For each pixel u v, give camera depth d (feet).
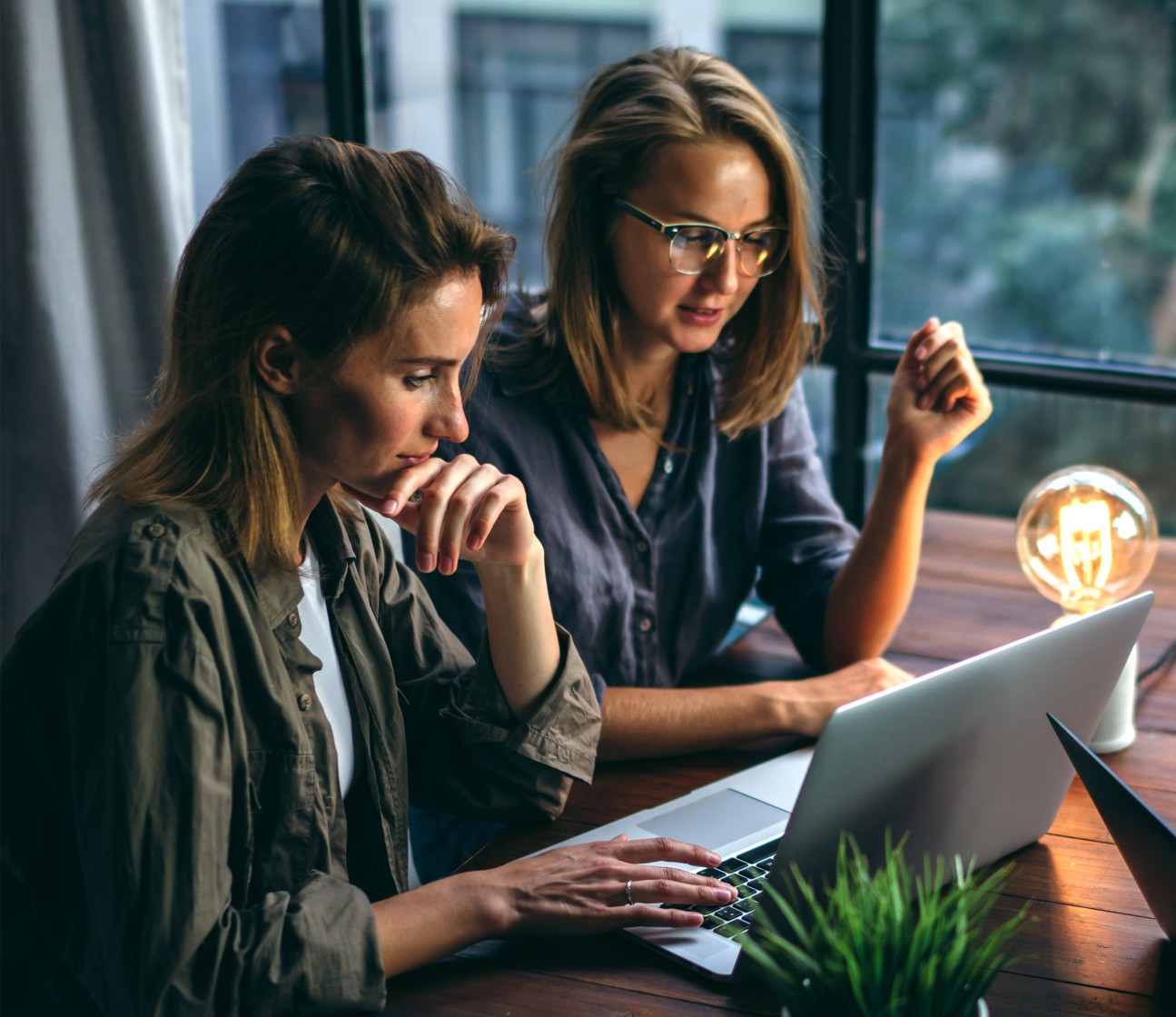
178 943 2.97
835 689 4.77
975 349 7.43
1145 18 23.38
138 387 6.97
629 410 5.04
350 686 3.88
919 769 3.31
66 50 6.52
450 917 3.37
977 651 5.41
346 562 3.85
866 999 2.61
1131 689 4.55
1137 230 24.23
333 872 3.68
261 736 3.41
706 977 3.34
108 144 6.69
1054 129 25.31
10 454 6.88
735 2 53.67
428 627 4.33
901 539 5.16
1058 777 3.84
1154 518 4.94
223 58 32.37
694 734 4.60
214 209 3.20
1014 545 6.63
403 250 3.07
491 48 54.19
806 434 5.71
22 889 3.28
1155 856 3.11
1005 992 3.28
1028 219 25.85
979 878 3.80
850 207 7.07
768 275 5.03
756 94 4.75
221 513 3.28
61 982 3.30
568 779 4.19
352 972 3.14
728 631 5.63
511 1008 3.23
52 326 6.67
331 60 7.59
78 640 3.02
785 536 5.63
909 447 5.15
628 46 54.39
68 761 3.08
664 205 4.65
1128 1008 3.22
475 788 4.16
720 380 5.35
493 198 54.95
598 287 4.91
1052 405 7.19
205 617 3.14
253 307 3.11
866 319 7.31
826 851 3.20
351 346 3.12
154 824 2.97
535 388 5.04
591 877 3.54
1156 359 7.04
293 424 3.31
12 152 6.49
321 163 3.15
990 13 25.20
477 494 3.75
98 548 3.11
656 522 5.28
